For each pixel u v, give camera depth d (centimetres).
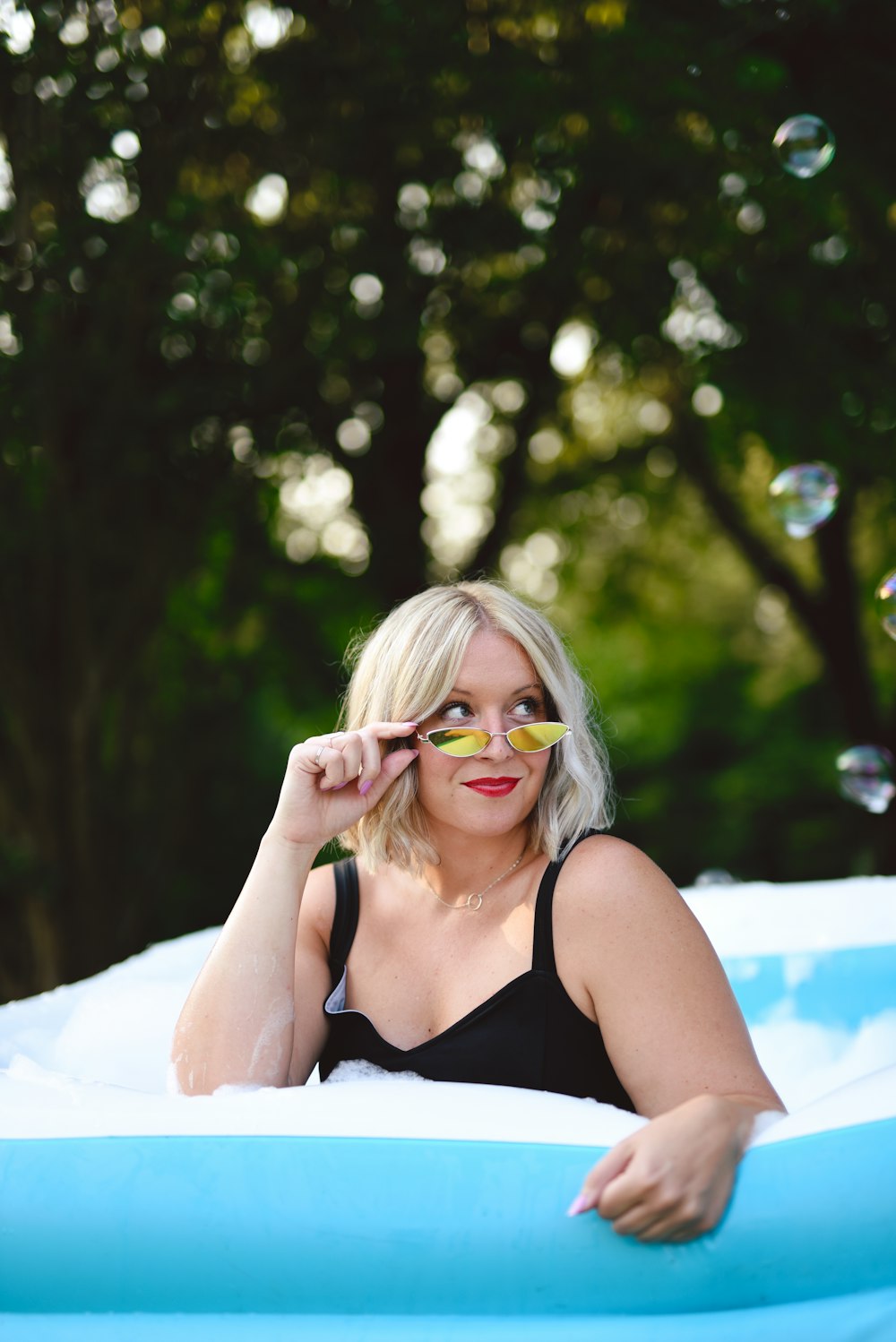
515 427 608
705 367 511
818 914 244
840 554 653
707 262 469
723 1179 111
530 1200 113
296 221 447
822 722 916
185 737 547
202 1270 116
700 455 667
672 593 919
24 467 414
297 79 399
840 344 477
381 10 378
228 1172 118
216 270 391
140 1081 183
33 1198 119
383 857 157
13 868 438
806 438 495
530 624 153
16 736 448
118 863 475
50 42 357
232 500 477
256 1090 131
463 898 153
